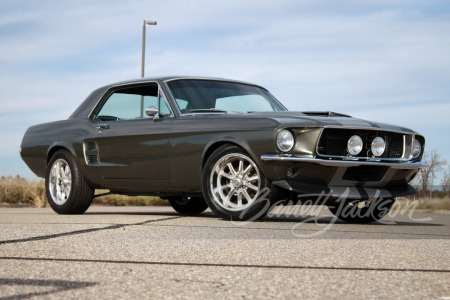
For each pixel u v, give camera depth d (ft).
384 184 16.03
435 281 7.13
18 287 6.53
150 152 17.35
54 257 8.75
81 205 19.62
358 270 7.86
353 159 15.20
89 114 20.04
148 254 9.12
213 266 8.05
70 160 19.61
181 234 12.08
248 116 15.75
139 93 18.89
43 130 21.16
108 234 11.93
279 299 6.00
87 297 6.04
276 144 14.67
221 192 15.81
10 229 12.89
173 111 17.40
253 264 8.25
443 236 13.14
